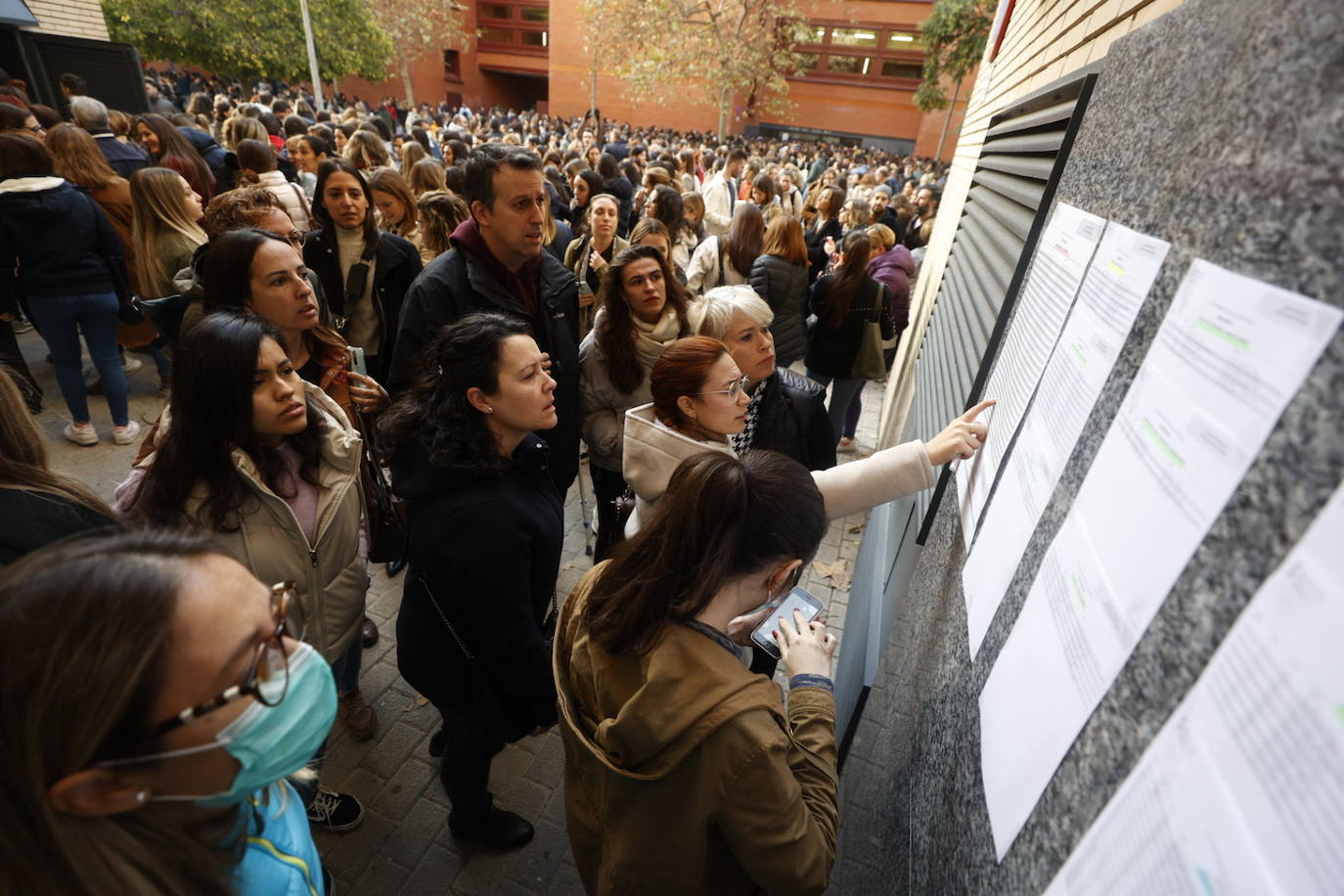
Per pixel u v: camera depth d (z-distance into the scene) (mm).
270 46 19422
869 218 5691
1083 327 847
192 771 617
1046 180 1301
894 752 1386
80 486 1271
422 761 2248
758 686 882
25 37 8000
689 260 5137
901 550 2031
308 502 1605
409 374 2312
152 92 10688
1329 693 327
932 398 2141
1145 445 583
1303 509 371
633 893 970
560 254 4352
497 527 1361
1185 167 649
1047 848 570
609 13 23469
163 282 3189
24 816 551
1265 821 345
